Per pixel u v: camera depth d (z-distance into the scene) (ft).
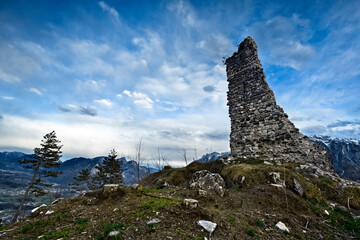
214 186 28.78
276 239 15.67
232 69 59.11
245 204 23.34
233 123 53.93
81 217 17.42
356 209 25.36
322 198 27.32
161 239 12.74
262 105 49.08
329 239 17.26
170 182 41.70
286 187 29.04
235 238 14.56
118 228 13.99
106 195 22.02
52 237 13.82
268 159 43.04
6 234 14.97
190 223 15.48
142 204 18.86
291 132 43.68
